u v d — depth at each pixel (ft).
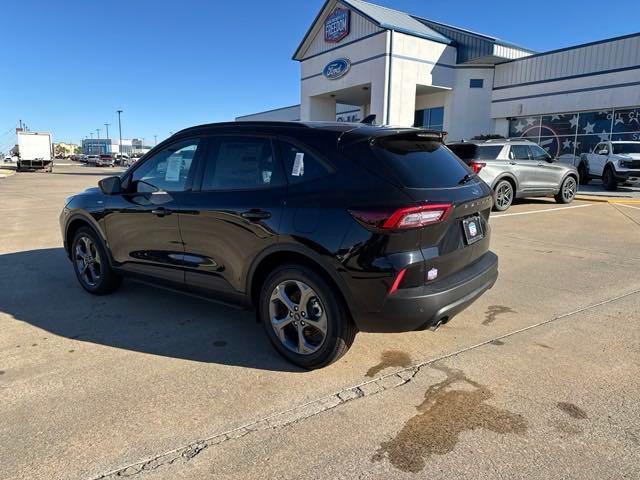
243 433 8.94
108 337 13.41
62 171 153.79
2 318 14.89
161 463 8.11
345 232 10.13
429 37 75.87
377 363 11.79
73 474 7.84
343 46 80.64
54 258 23.36
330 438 8.79
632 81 63.31
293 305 11.37
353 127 11.61
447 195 10.68
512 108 78.18
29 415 9.51
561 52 70.95
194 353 12.39
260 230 11.37
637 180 54.90
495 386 10.62
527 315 15.03
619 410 9.64
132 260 15.21
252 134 12.42
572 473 7.81
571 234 28.68
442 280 10.64
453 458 8.21
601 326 14.06
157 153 14.64
